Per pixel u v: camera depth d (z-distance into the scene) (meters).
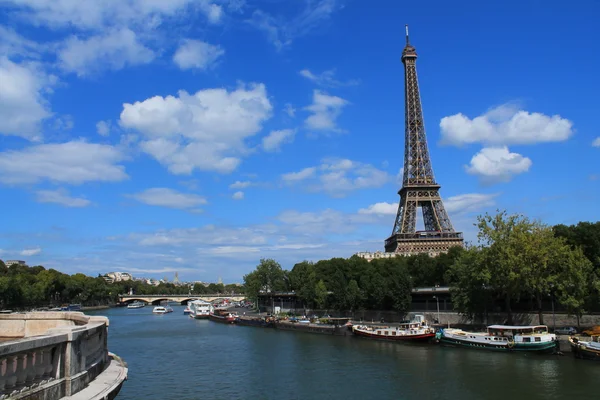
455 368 83.25
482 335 103.62
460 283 129.38
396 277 149.00
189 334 153.12
